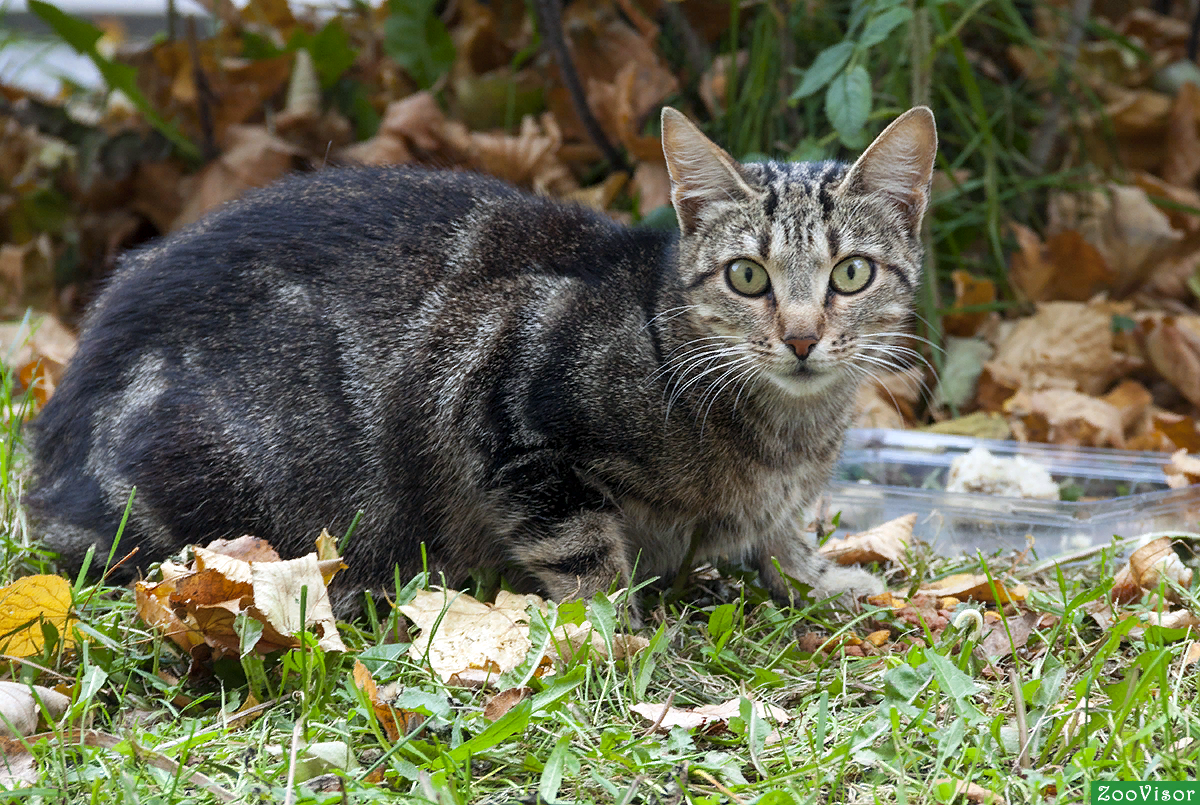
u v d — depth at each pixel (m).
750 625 2.90
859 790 2.11
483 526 3.04
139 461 2.85
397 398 2.93
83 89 5.94
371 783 2.11
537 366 2.88
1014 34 4.97
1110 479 3.93
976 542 3.53
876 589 3.14
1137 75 5.48
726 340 2.89
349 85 5.33
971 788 2.06
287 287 2.99
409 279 3.00
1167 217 5.03
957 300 4.75
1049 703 2.31
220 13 5.40
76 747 2.19
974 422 4.41
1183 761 2.09
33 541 3.07
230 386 2.89
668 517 3.02
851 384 3.08
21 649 2.52
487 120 5.26
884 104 4.77
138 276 3.11
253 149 4.98
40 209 5.21
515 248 3.05
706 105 5.20
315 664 2.40
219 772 2.18
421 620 2.62
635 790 2.05
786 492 3.07
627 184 5.05
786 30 4.79
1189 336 4.47
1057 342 4.57
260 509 2.89
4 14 5.95
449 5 5.52
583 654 2.46
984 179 4.71
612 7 5.17
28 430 3.32
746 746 2.28
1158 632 2.47
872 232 2.88
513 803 2.07
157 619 2.54
